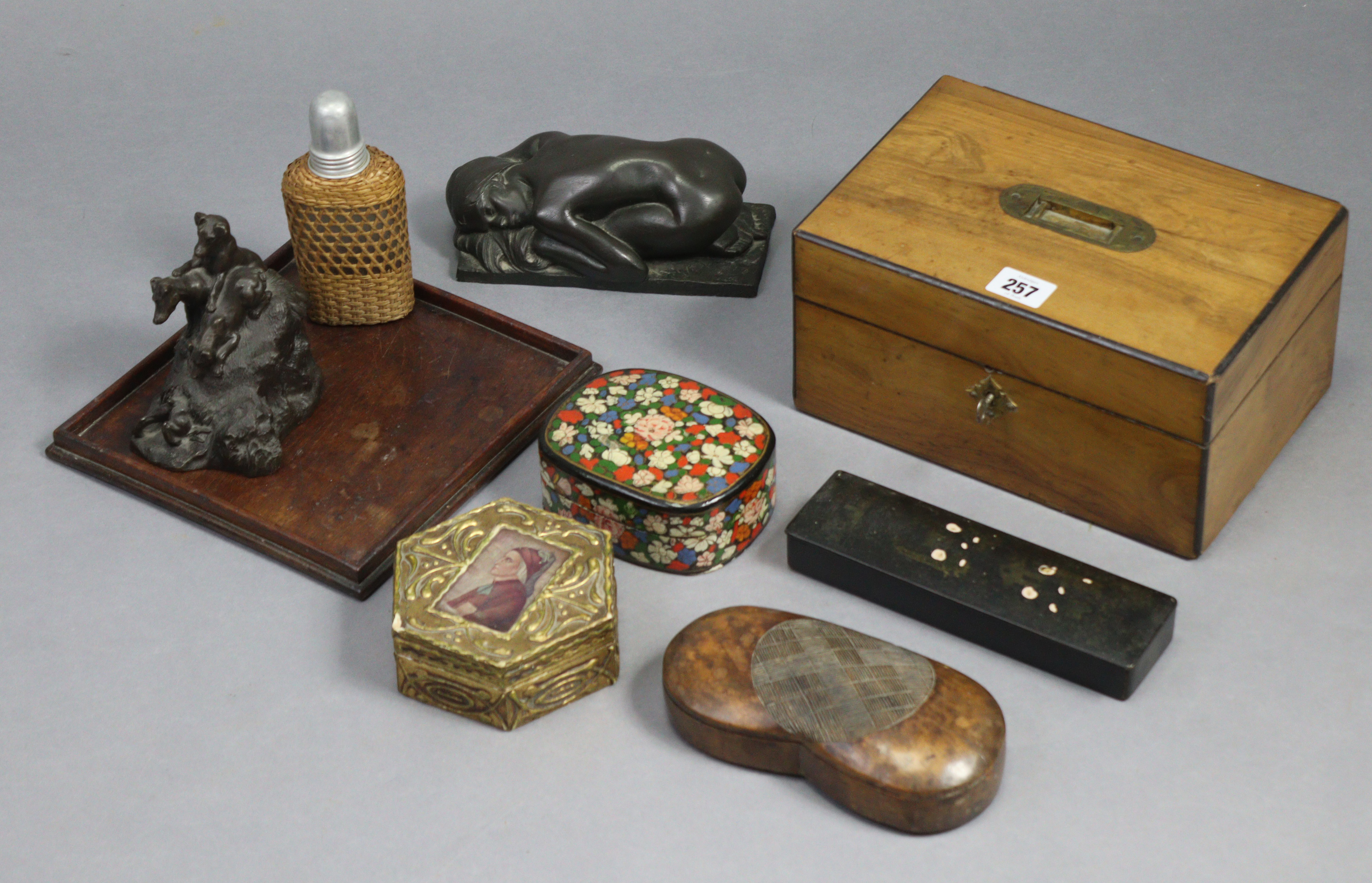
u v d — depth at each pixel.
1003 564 1.54
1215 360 1.49
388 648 1.56
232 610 1.58
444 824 1.46
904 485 1.64
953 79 1.72
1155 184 1.61
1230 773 1.47
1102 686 1.50
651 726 1.50
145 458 1.64
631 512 1.55
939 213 1.60
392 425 1.67
